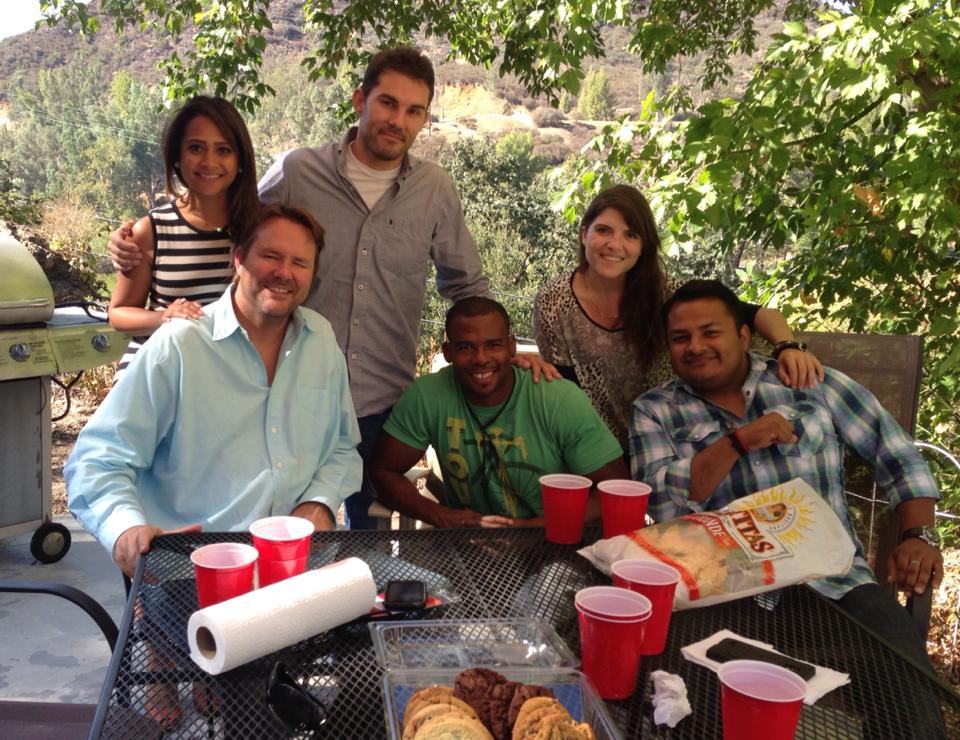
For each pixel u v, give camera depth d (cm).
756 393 242
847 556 170
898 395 278
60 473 571
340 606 140
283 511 220
